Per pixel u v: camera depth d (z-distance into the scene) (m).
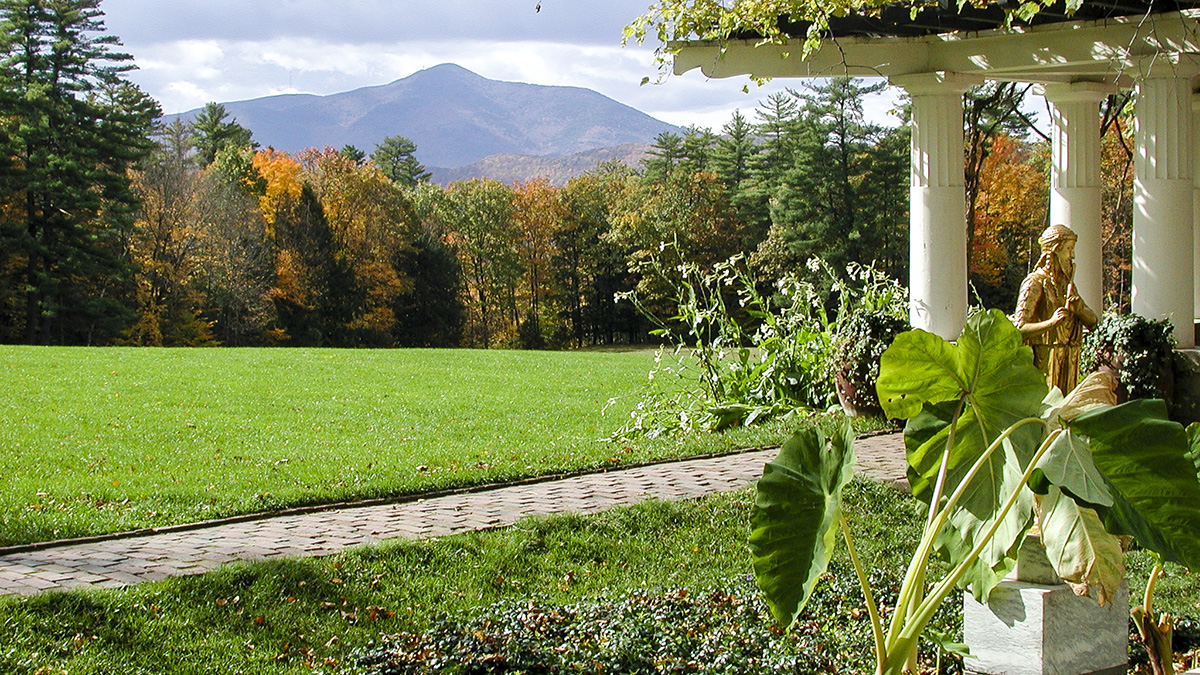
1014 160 42.41
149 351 23.59
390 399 16.70
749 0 9.45
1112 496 3.23
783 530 3.52
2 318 43.59
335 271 53.41
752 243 55.38
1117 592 4.28
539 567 7.07
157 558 6.82
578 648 5.11
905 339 3.69
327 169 57.34
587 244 62.91
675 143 69.56
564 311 64.12
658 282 55.09
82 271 42.91
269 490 9.09
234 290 47.56
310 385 18.23
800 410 12.88
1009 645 4.16
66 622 5.46
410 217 59.09
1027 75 11.54
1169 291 10.20
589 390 18.67
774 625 5.55
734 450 10.97
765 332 13.97
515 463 10.38
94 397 15.52
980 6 8.62
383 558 6.89
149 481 9.54
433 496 9.11
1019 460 3.71
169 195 46.84
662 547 7.57
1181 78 9.98
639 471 10.01
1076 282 12.17
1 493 8.85
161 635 5.52
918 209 11.39
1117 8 9.32
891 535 7.73
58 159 42.38
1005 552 3.74
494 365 23.31
